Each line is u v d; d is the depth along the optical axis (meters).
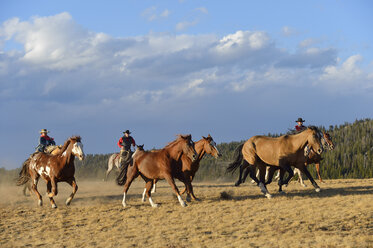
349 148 89.00
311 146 12.80
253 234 8.08
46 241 8.27
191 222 9.44
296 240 7.42
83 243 8.06
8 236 8.80
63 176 12.08
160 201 13.04
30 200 14.29
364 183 17.22
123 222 9.89
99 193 16.50
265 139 13.72
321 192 13.53
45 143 14.83
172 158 11.85
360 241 7.09
